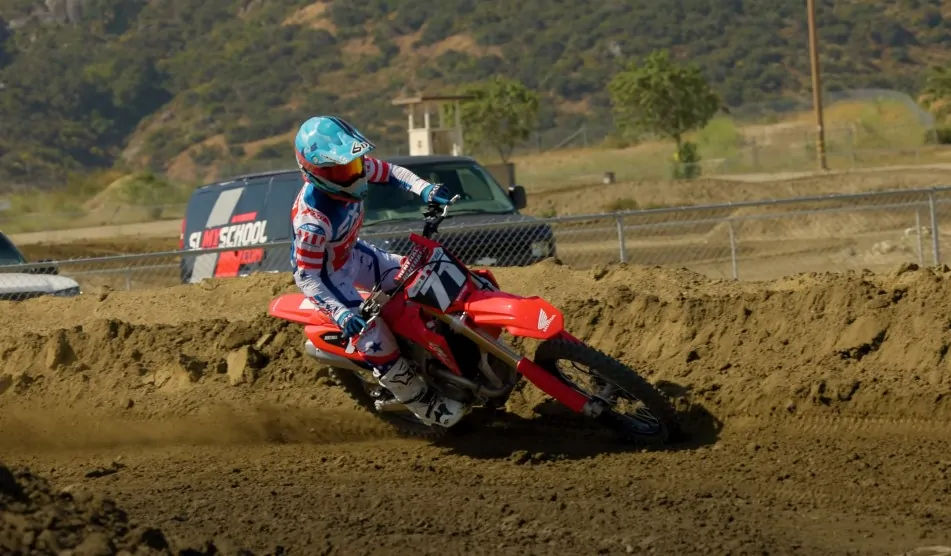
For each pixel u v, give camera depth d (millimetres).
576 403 10109
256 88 197375
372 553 8023
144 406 13406
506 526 8570
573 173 76125
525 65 186625
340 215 9945
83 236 59062
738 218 20641
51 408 13789
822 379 11141
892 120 77750
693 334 12719
